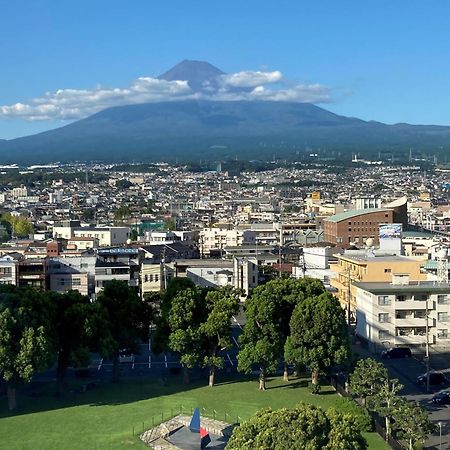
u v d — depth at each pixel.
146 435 93.31
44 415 102.38
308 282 122.19
